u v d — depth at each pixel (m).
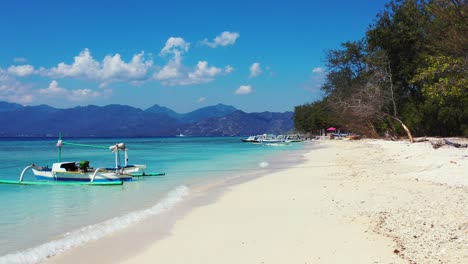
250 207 13.12
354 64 67.00
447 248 7.62
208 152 52.28
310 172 23.12
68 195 17.22
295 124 143.75
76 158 43.00
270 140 84.50
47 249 8.91
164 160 37.50
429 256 7.30
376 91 54.31
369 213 11.02
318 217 11.06
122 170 22.67
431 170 18.48
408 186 14.77
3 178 24.22
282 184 18.36
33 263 8.02
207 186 18.88
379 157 30.69
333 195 14.34
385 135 64.81
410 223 9.57
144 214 12.45
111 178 20.95
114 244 9.23
